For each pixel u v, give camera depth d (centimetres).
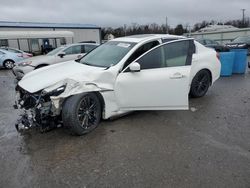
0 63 1493
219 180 291
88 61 505
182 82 459
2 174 307
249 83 807
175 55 482
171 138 399
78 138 401
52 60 952
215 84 794
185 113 513
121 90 439
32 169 317
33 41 2720
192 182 288
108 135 411
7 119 495
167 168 316
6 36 2422
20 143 387
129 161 334
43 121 398
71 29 3938
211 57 629
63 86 397
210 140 391
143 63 448
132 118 482
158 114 505
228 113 513
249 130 428
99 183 288
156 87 448
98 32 4272
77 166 323
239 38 1928
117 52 477
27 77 462
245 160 332
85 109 411
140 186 282
